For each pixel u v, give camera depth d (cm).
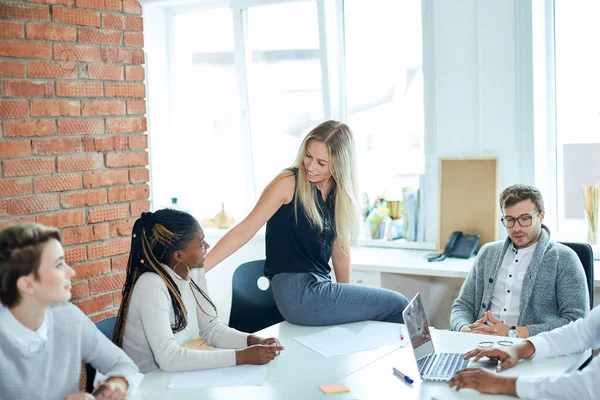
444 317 429
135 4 365
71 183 339
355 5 450
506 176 406
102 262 354
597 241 396
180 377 219
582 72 401
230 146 512
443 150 423
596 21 394
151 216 240
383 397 198
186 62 518
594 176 404
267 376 219
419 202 435
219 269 497
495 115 405
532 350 226
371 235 452
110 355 210
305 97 470
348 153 287
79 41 340
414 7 434
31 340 189
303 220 279
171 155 530
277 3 461
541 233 309
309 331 270
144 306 232
